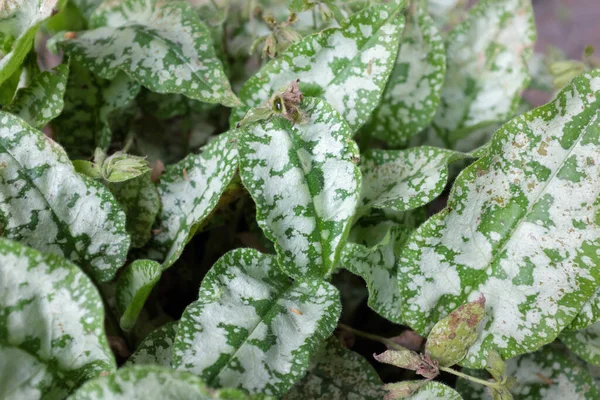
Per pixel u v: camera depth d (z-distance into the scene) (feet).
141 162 2.46
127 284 2.45
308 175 2.37
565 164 2.35
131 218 2.54
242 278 2.36
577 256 2.35
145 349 2.36
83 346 2.20
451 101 2.89
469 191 2.37
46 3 2.48
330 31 2.51
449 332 2.34
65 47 2.66
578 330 2.54
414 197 2.47
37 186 2.39
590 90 2.34
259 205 2.33
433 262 2.41
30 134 2.38
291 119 2.37
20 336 2.18
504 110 2.86
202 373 2.22
